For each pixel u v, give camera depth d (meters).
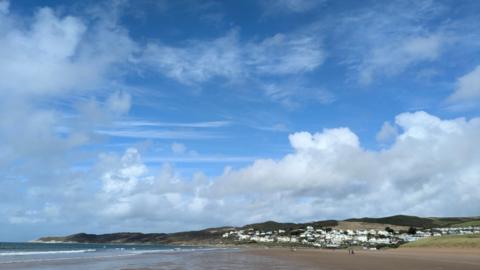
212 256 82.75
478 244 109.88
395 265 53.97
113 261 59.81
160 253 103.00
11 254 90.25
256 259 70.44
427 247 127.69
